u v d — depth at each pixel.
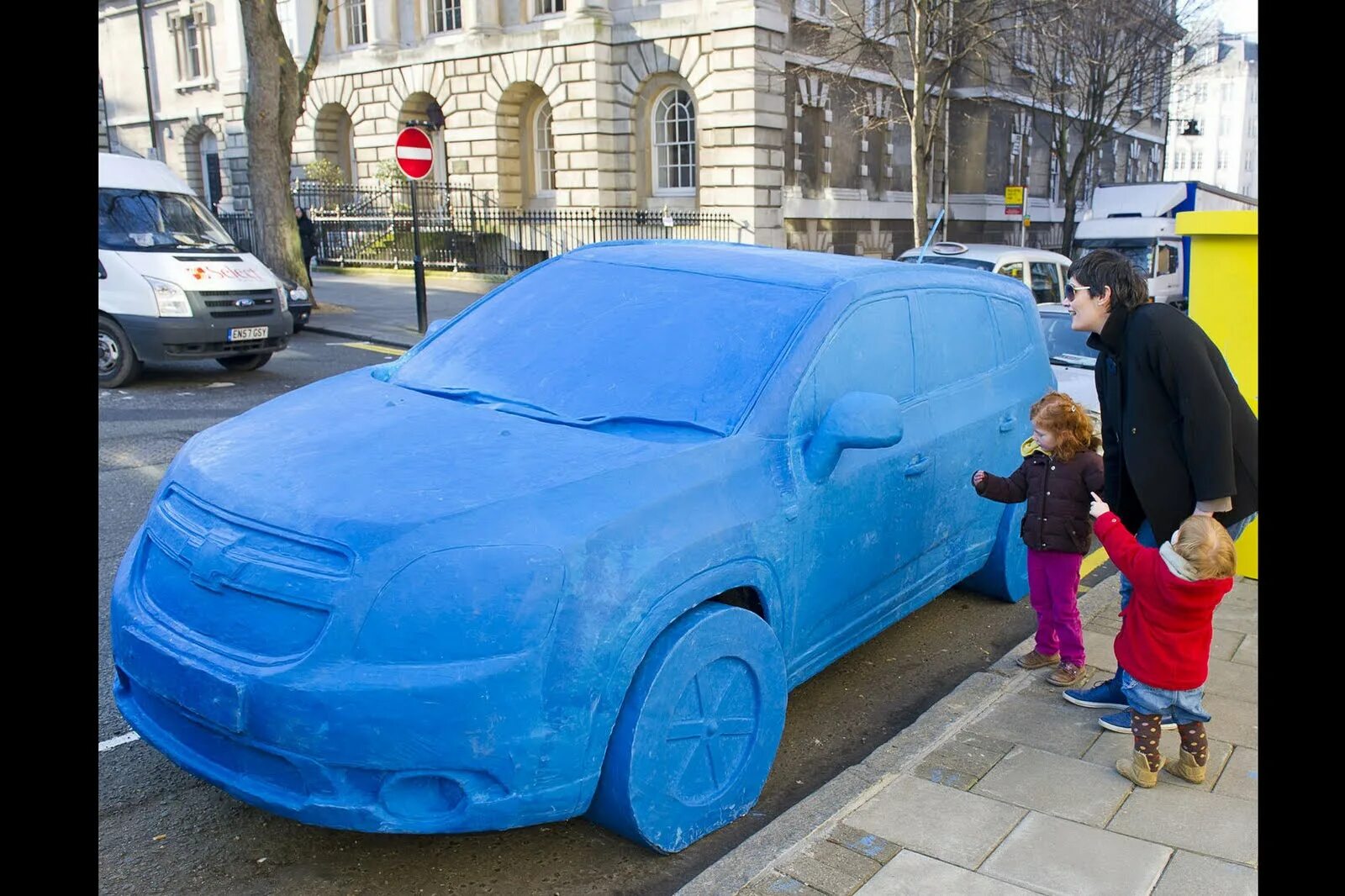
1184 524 3.59
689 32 26.23
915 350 4.78
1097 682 4.68
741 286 4.36
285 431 3.77
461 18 30.52
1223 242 5.89
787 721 4.56
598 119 27.58
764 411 3.78
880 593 4.53
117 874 3.30
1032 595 4.78
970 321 5.38
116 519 6.88
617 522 3.14
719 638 3.36
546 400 3.99
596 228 27.75
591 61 27.30
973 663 5.23
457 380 4.27
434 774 2.87
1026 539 4.68
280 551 3.04
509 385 4.13
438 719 2.81
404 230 27.47
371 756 2.81
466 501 3.08
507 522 3.03
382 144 32.25
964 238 36.25
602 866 3.41
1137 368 3.97
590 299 4.48
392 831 2.89
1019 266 12.92
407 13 31.44
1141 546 3.69
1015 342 5.86
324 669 2.82
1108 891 3.10
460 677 2.82
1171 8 30.92
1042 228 40.69
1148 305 4.04
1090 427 4.61
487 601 2.89
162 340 11.36
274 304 12.38
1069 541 4.56
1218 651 5.03
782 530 3.67
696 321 4.17
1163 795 3.69
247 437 3.75
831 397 4.09
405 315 18.66
